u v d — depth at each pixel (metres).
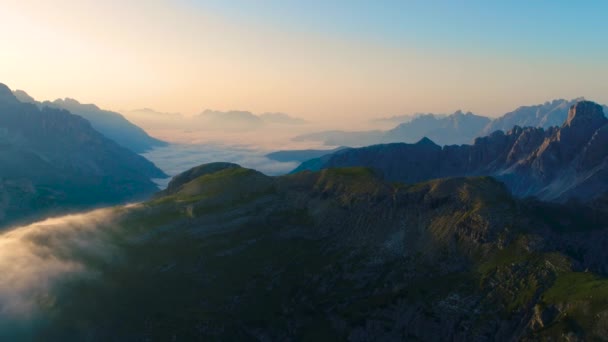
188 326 126.56
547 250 138.00
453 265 145.62
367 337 132.12
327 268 157.75
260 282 150.50
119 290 133.00
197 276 147.12
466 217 156.00
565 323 110.12
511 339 117.38
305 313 141.12
